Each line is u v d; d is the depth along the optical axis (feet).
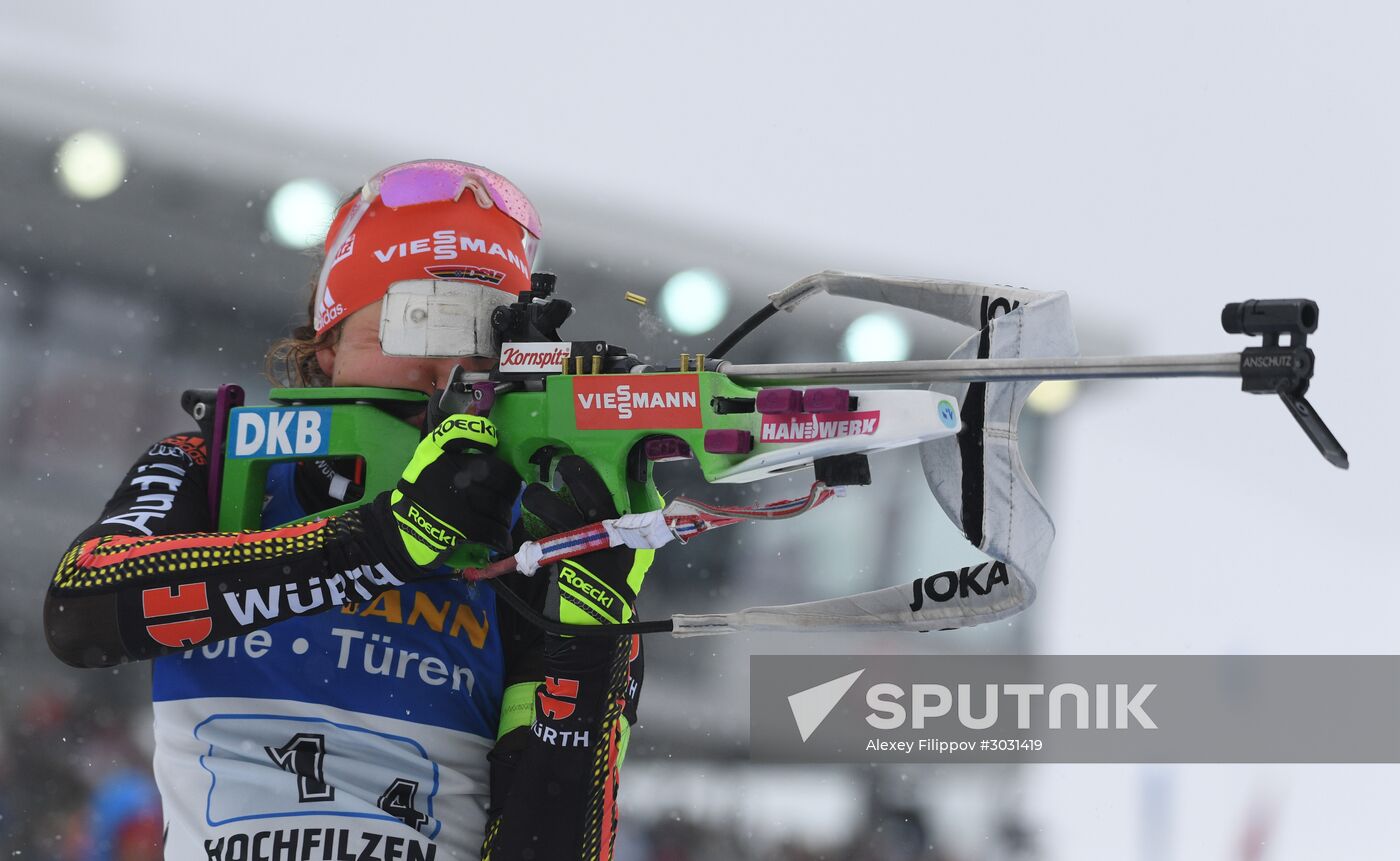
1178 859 92.79
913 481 92.63
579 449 25.32
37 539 87.30
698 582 90.63
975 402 25.09
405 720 26.23
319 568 24.38
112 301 89.04
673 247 93.09
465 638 27.43
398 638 26.66
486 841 26.21
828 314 93.97
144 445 88.48
